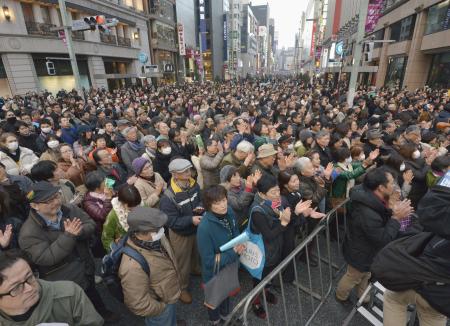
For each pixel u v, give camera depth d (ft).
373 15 43.86
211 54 263.49
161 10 150.00
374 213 8.61
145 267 6.99
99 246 11.31
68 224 7.87
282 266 7.79
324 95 62.08
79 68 92.79
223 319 9.97
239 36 375.86
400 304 6.68
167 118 28.19
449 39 60.03
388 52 99.40
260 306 10.55
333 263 13.30
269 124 24.67
